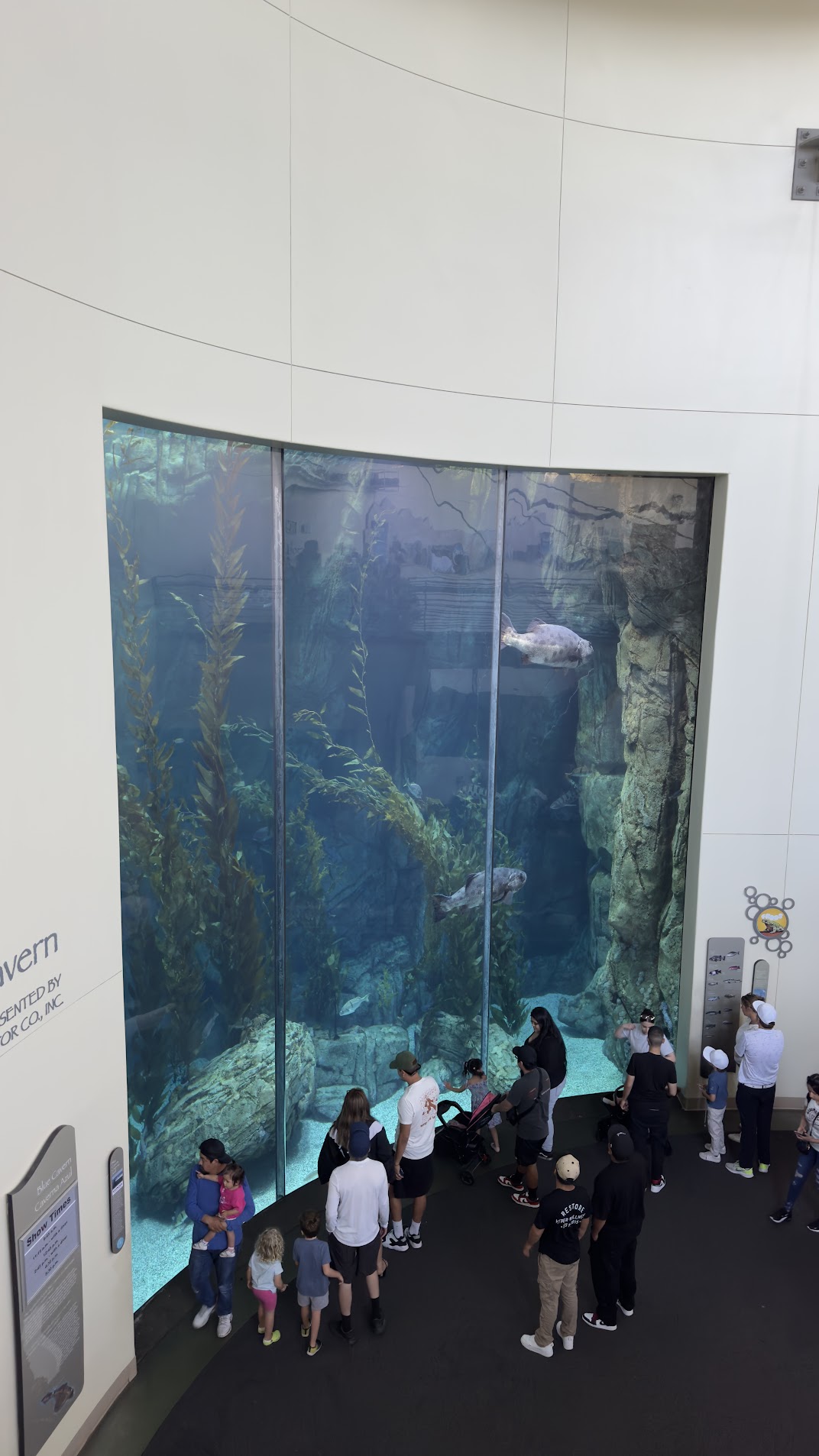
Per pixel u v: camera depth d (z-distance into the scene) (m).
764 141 7.64
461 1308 6.19
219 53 5.35
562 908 8.70
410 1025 8.23
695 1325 6.08
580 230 7.47
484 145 7.02
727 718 8.44
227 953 6.61
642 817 8.74
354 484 7.12
